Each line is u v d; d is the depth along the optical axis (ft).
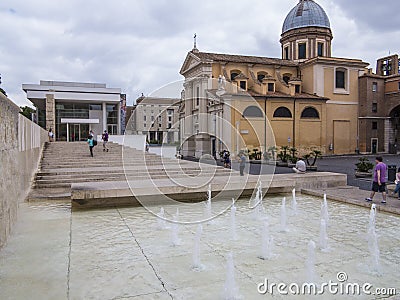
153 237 17.94
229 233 18.62
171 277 12.63
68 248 16.10
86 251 15.65
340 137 97.50
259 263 14.03
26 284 12.06
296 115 88.43
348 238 17.75
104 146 52.34
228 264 12.45
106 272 13.14
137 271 13.23
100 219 22.06
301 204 27.58
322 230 16.87
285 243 16.79
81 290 11.56
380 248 16.07
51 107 78.59
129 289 11.63
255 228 19.72
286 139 87.20
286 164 64.44
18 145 23.22
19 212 23.21
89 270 13.34
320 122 91.71
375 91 100.94
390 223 21.01
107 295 11.19
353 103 99.19
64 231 19.15
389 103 101.24
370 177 45.52
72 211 24.45
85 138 98.07
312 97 90.12
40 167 39.99
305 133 89.76
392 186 29.27
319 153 59.52
